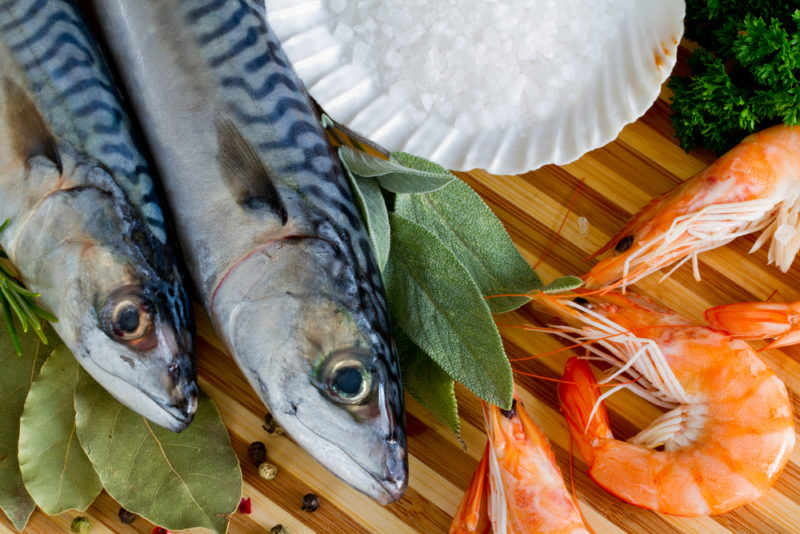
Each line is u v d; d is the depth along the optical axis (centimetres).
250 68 32
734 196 36
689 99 36
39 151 31
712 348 35
